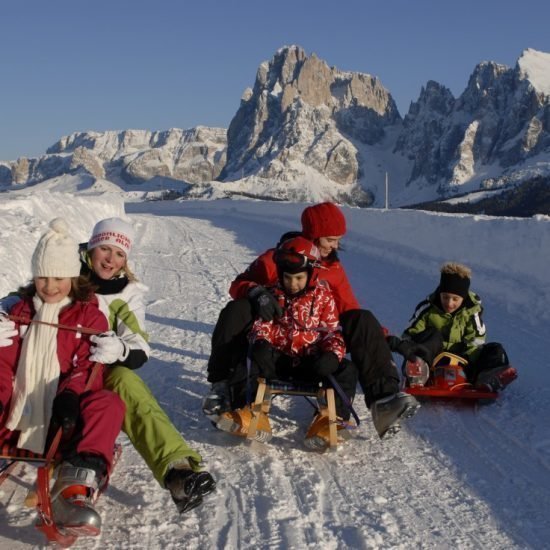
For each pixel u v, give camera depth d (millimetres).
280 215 31219
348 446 4793
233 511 3832
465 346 5734
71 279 3674
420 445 4824
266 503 3922
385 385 4660
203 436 4941
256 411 4523
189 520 3707
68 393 3447
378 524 3699
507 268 11094
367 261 14273
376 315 8891
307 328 4738
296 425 5141
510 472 4379
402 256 14258
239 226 26359
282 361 4785
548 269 10086
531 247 10758
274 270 5004
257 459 4543
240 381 4695
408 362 5508
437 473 4375
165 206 57344
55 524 3227
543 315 8539
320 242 5125
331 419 4473
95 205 22203
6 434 3533
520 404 5570
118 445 4418
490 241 12070
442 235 13961
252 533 3586
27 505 3334
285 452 4676
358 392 5945
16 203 15297
